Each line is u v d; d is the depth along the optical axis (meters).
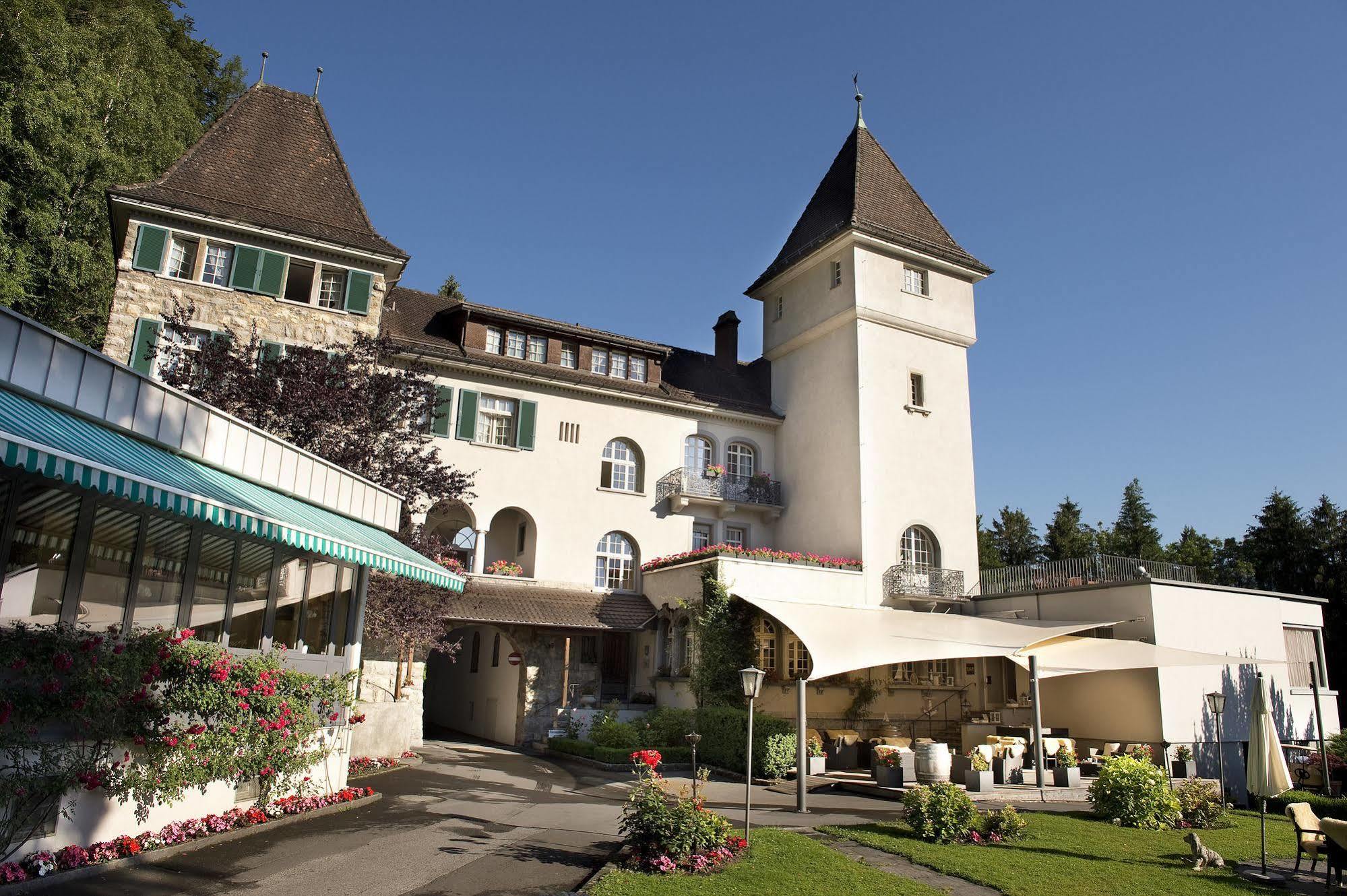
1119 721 26.25
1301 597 29.61
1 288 28.36
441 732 34.12
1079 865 13.22
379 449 21.50
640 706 29.52
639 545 32.97
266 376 20.22
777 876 11.31
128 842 9.98
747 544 35.50
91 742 9.52
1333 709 29.80
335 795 14.73
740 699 26.97
